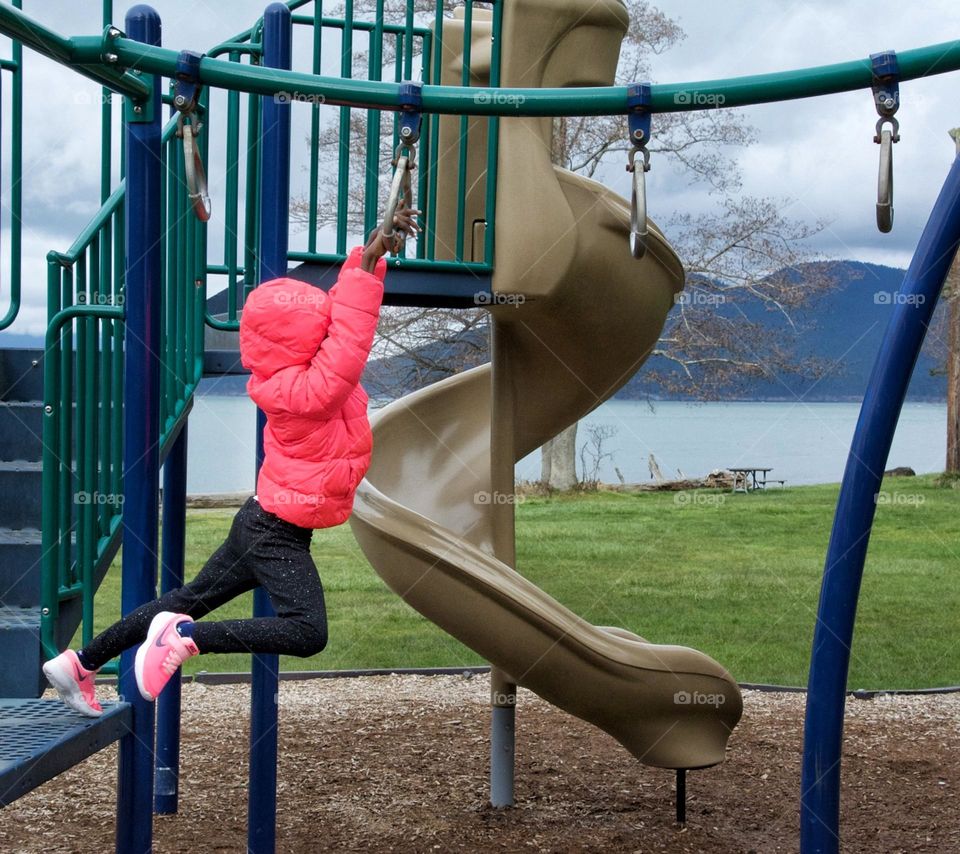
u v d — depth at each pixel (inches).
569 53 148.3
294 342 96.6
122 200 143.1
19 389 154.3
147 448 119.8
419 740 215.0
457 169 152.8
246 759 201.0
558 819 169.5
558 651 147.3
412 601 147.9
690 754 159.8
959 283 717.9
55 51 102.8
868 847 156.7
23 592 127.3
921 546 470.9
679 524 540.7
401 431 183.8
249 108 158.4
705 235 645.9
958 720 229.8
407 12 149.8
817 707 125.8
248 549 99.0
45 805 173.9
